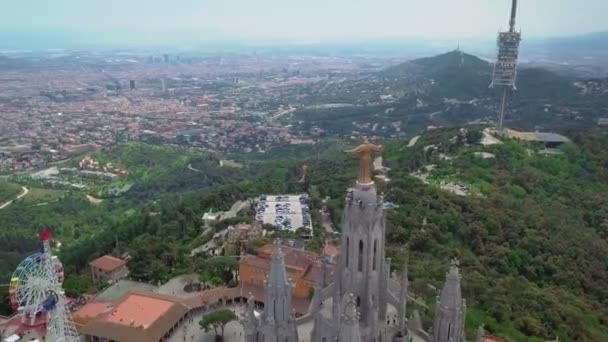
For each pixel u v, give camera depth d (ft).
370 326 234.99
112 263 627.05
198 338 444.14
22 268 395.55
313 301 275.59
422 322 362.12
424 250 607.37
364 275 235.61
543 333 452.35
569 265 623.36
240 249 630.33
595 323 505.66
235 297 508.12
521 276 583.17
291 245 606.96
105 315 456.86
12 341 446.19
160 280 574.97
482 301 490.08
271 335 249.34
